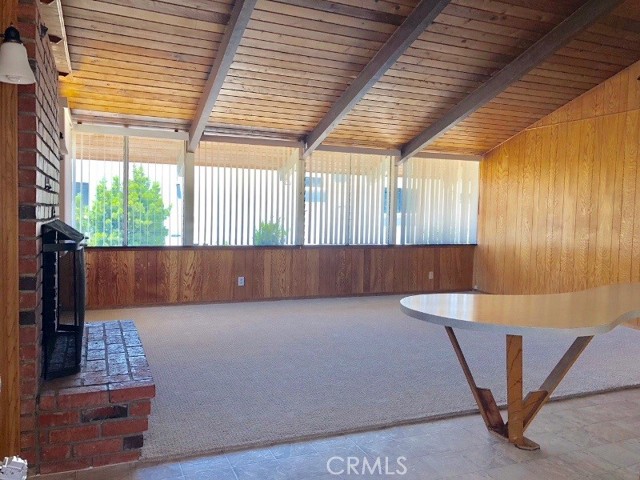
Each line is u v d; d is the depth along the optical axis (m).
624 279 5.39
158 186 5.95
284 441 2.62
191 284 6.17
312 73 5.00
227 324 5.19
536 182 6.55
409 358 4.10
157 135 5.82
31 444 2.24
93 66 4.60
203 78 4.91
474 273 7.71
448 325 2.30
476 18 4.34
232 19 3.99
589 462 2.46
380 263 7.17
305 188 6.66
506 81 5.12
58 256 2.63
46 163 2.70
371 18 4.24
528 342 4.71
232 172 6.26
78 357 2.58
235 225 6.32
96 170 5.67
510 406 2.62
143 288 5.96
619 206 5.45
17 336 2.19
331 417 2.91
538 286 6.54
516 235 6.89
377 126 6.31
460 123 6.45
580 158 5.91
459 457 2.49
